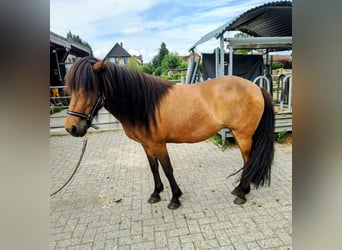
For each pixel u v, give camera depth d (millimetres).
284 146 3822
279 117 4059
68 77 1640
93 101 1690
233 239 1683
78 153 3984
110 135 5301
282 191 2334
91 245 1689
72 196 2416
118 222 1943
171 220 1935
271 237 1688
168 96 1870
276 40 3936
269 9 3590
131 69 1824
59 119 6789
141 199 2307
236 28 4512
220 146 3883
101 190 2541
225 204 2137
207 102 1921
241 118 1967
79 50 10891
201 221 1901
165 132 1904
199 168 3035
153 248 1634
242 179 2098
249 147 2062
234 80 2008
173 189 2080
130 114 1841
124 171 3084
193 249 1605
